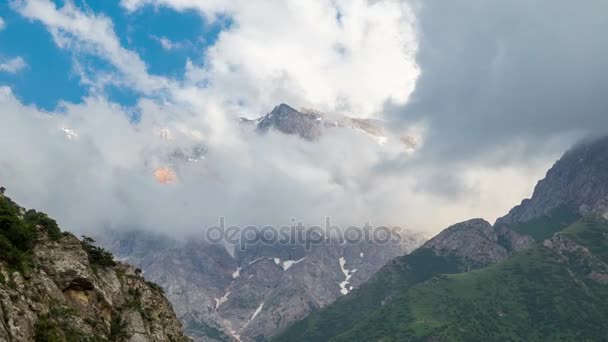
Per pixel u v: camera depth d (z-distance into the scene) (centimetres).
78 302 13250
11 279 11700
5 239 12569
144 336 13988
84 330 12388
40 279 12456
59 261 13338
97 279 14162
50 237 13788
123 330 13812
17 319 10775
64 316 12231
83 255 13925
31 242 13362
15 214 13725
